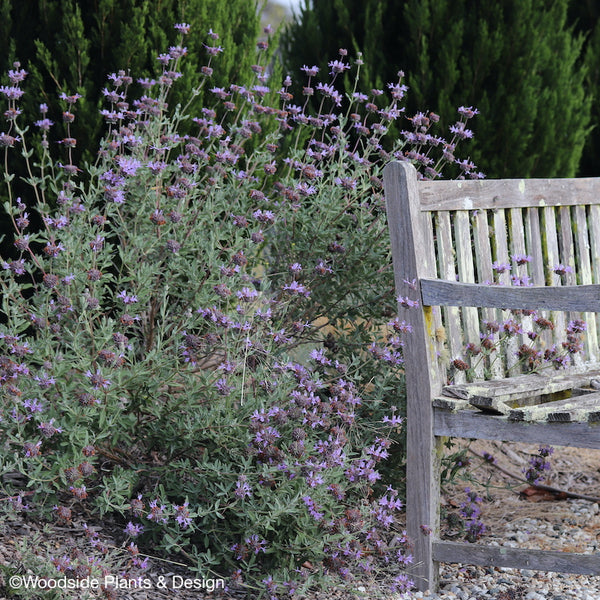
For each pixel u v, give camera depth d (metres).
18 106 4.20
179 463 3.09
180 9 4.37
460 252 3.33
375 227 3.78
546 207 3.69
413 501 3.12
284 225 3.93
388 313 3.81
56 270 3.35
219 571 3.10
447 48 4.92
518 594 3.12
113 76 3.77
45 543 2.96
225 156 3.65
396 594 3.07
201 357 3.48
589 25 6.69
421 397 3.08
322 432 3.18
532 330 3.58
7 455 3.05
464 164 3.94
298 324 3.43
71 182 3.59
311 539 2.93
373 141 3.83
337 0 5.20
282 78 5.27
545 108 5.14
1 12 4.19
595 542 3.57
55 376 3.04
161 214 3.40
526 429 2.91
